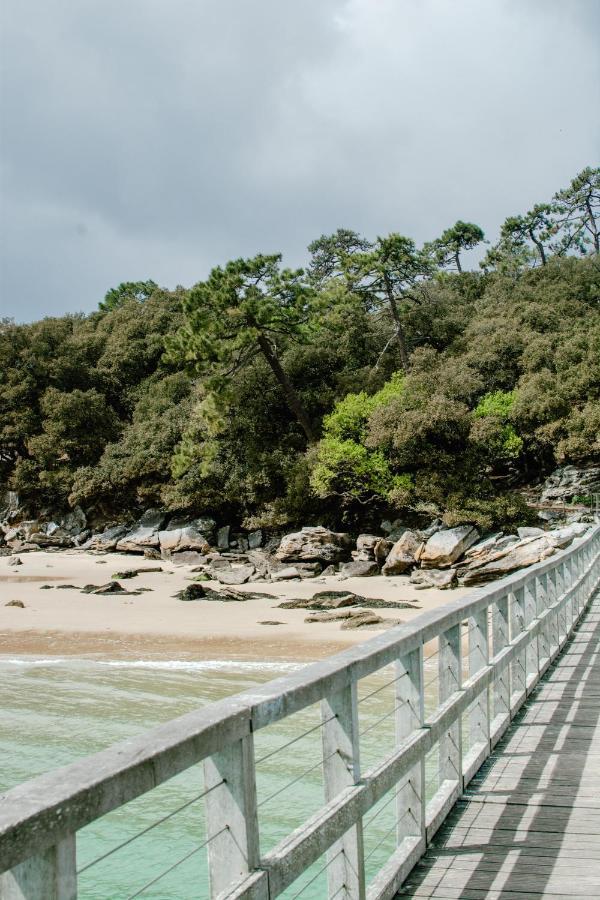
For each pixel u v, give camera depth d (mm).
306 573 36062
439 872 4379
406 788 4582
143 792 2139
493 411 42531
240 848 2645
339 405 43562
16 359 61062
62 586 34250
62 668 18656
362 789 3557
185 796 10016
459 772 5551
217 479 47031
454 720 5289
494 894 4109
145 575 37906
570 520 37156
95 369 63750
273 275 45156
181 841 8555
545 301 61969
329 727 3627
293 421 50031
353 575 35812
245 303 43125
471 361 50156
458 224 88188
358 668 3650
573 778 5938
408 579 34219
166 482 50062
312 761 10930
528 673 9305
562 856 4566
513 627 8492
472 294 75062
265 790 9758
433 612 5262
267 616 26484
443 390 42156
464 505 36750
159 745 2256
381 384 50219
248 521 45281
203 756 2416
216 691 16062
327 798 3600
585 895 4086
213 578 35719
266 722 2801
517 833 4914
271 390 49906
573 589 12867
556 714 7883
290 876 2852
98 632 23734
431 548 34562
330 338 54625
